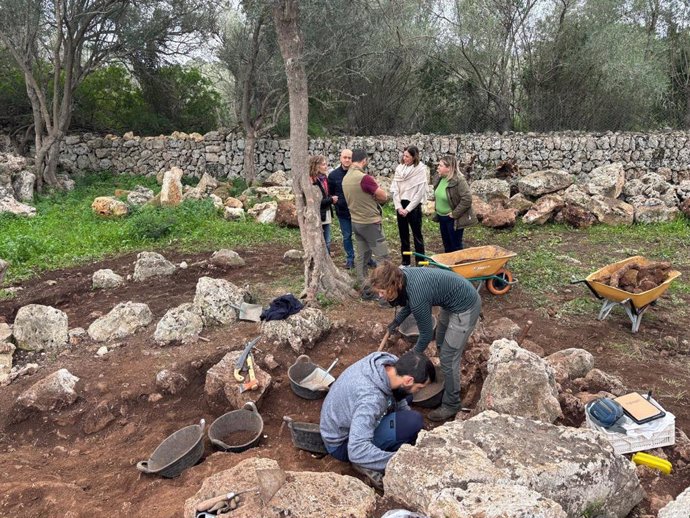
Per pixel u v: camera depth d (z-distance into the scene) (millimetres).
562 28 18141
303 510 2961
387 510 3061
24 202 14148
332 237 10734
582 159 15656
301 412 4734
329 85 17578
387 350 5500
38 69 16766
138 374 5227
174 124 19625
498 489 2814
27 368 5508
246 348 5047
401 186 7781
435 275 4039
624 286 6531
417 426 3688
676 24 20469
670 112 20188
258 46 15641
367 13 14859
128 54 16875
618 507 3303
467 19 18172
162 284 8031
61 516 3582
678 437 4008
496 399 4172
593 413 3877
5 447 4625
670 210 11773
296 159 6441
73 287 7906
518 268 8547
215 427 4297
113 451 4410
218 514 2979
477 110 19422
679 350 6020
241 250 9805
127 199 13492
